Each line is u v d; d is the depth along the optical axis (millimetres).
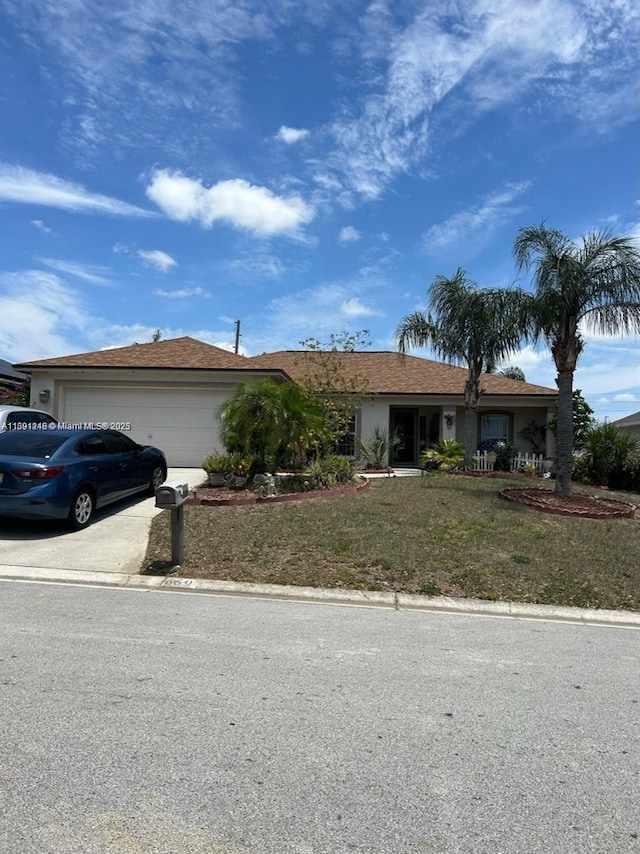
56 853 2258
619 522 9773
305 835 2406
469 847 2365
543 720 3473
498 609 5875
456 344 15781
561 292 10922
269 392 11906
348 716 3447
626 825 2527
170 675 3955
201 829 2422
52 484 8016
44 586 6195
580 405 19531
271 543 7617
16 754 2945
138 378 16625
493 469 17922
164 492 6684
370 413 20016
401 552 7316
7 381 25469
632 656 4652
